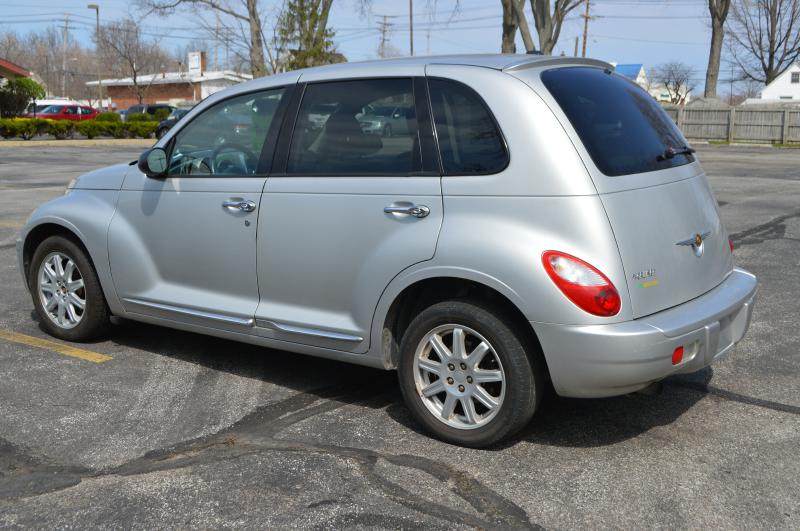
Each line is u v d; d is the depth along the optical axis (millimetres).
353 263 4180
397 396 4672
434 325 3908
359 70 4359
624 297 3568
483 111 3861
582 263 3535
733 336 4125
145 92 65500
